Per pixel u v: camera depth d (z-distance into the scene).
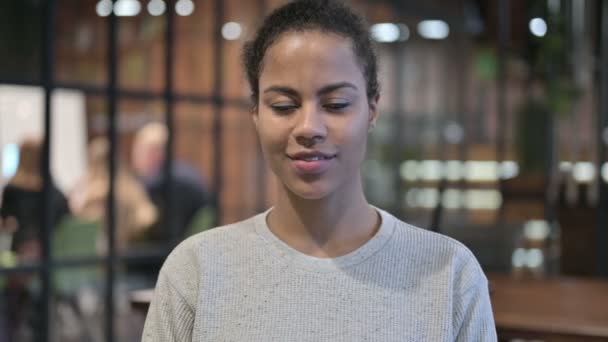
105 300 3.60
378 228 1.06
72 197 3.48
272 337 1.00
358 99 0.98
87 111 3.54
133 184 3.74
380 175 5.68
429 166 6.21
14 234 3.29
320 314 1.01
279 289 1.02
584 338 1.80
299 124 0.97
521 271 4.38
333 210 1.04
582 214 3.89
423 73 6.14
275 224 1.07
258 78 1.02
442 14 6.38
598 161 5.43
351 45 0.98
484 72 6.87
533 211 3.79
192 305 1.06
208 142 4.08
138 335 3.71
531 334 1.86
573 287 2.45
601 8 5.51
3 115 3.22
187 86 3.97
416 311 1.02
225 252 1.06
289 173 0.99
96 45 3.57
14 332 3.27
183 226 3.96
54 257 3.41
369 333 1.00
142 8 3.76
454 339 1.04
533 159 6.57
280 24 1.00
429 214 6.17
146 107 3.79
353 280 1.02
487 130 6.83
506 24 6.80
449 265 1.04
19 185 3.30
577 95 5.44
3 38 3.20
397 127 5.83
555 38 5.40
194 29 4.00
